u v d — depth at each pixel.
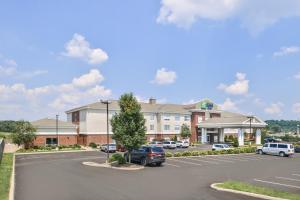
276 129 177.62
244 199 16.73
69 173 27.91
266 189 18.95
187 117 86.75
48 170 30.23
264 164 37.03
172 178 24.94
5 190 18.06
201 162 38.56
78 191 18.94
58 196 17.45
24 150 57.69
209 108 89.31
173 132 83.94
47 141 68.38
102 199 16.73
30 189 19.66
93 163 36.66
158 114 82.56
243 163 38.03
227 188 19.55
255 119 76.75
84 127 72.06
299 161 41.31
